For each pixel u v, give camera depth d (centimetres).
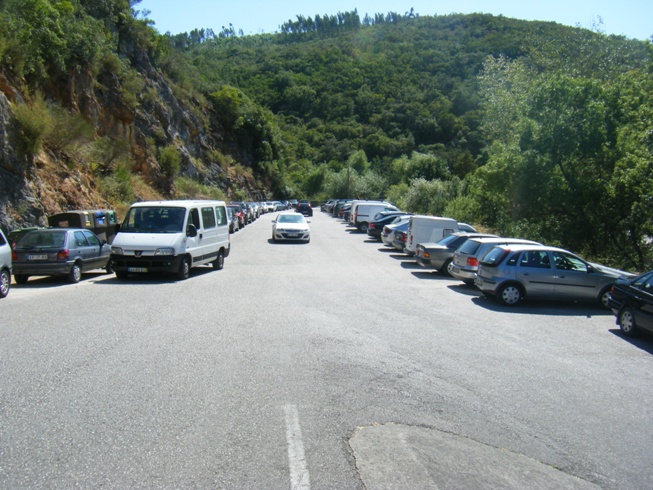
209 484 360
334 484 364
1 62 2019
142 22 4431
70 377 578
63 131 2239
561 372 673
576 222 2189
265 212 6406
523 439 461
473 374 646
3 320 868
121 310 973
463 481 378
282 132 10869
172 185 3869
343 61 14075
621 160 2048
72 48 2770
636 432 487
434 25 15400
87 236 1453
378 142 10244
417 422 483
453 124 10062
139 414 478
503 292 1191
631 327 905
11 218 1703
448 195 4612
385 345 765
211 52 15150
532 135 2231
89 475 368
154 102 4238
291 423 466
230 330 823
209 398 522
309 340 771
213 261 1673
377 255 2230
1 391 530
